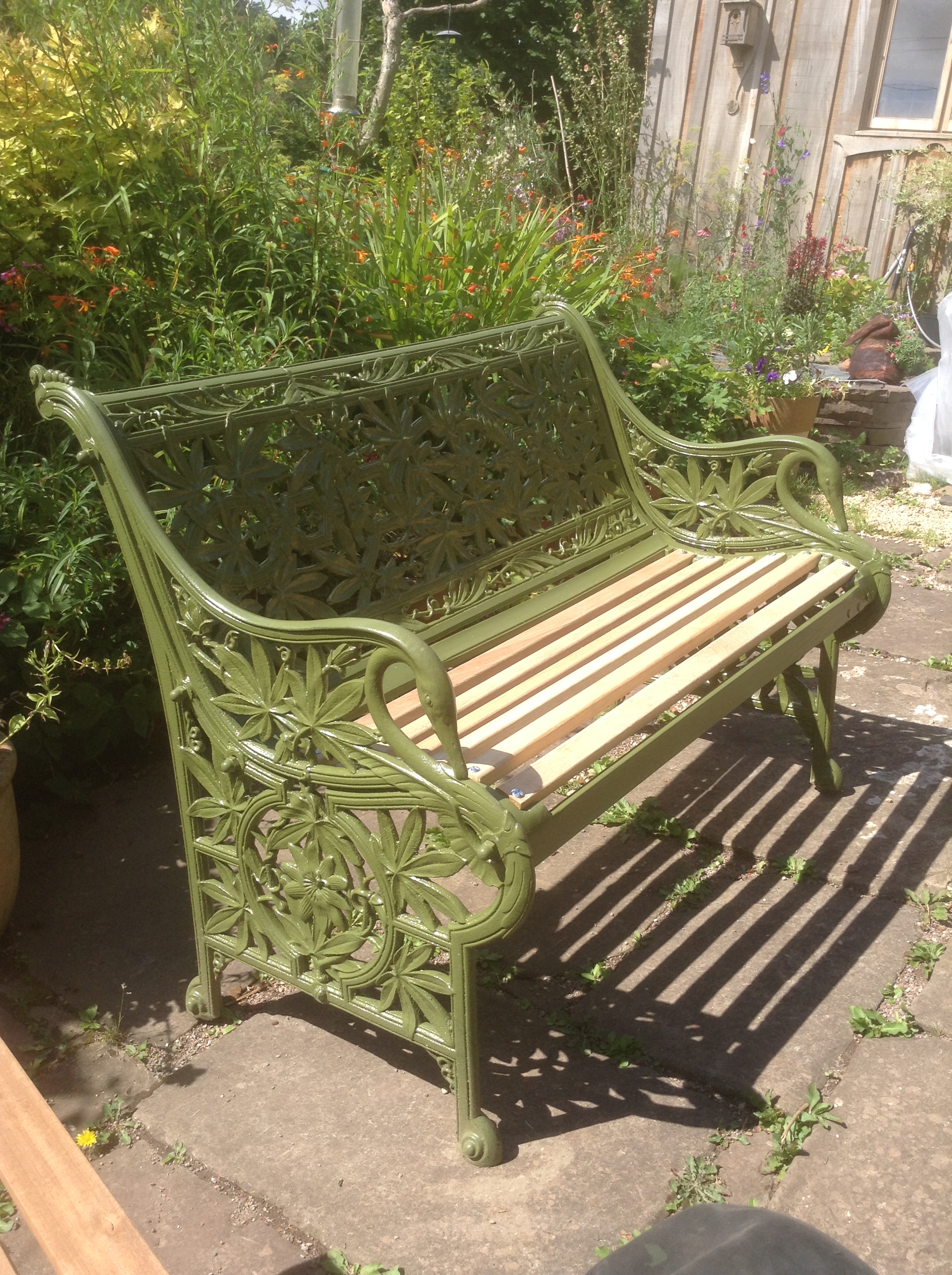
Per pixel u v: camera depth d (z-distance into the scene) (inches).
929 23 326.0
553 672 96.0
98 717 119.7
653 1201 74.2
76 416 79.2
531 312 167.8
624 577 122.6
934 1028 90.0
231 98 149.1
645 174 363.6
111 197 137.7
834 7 335.3
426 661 66.8
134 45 142.0
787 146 331.3
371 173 205.8
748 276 300.5
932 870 111.3
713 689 93.0
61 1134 46.4
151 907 106.2
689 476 128.5
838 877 110.5
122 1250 40.9
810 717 122.0
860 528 214.1
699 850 116.6
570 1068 86.5
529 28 613.3
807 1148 78.2
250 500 88.0
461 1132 77.3
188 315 136.9
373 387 99.0
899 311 337.4
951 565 197.2
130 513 79.0
